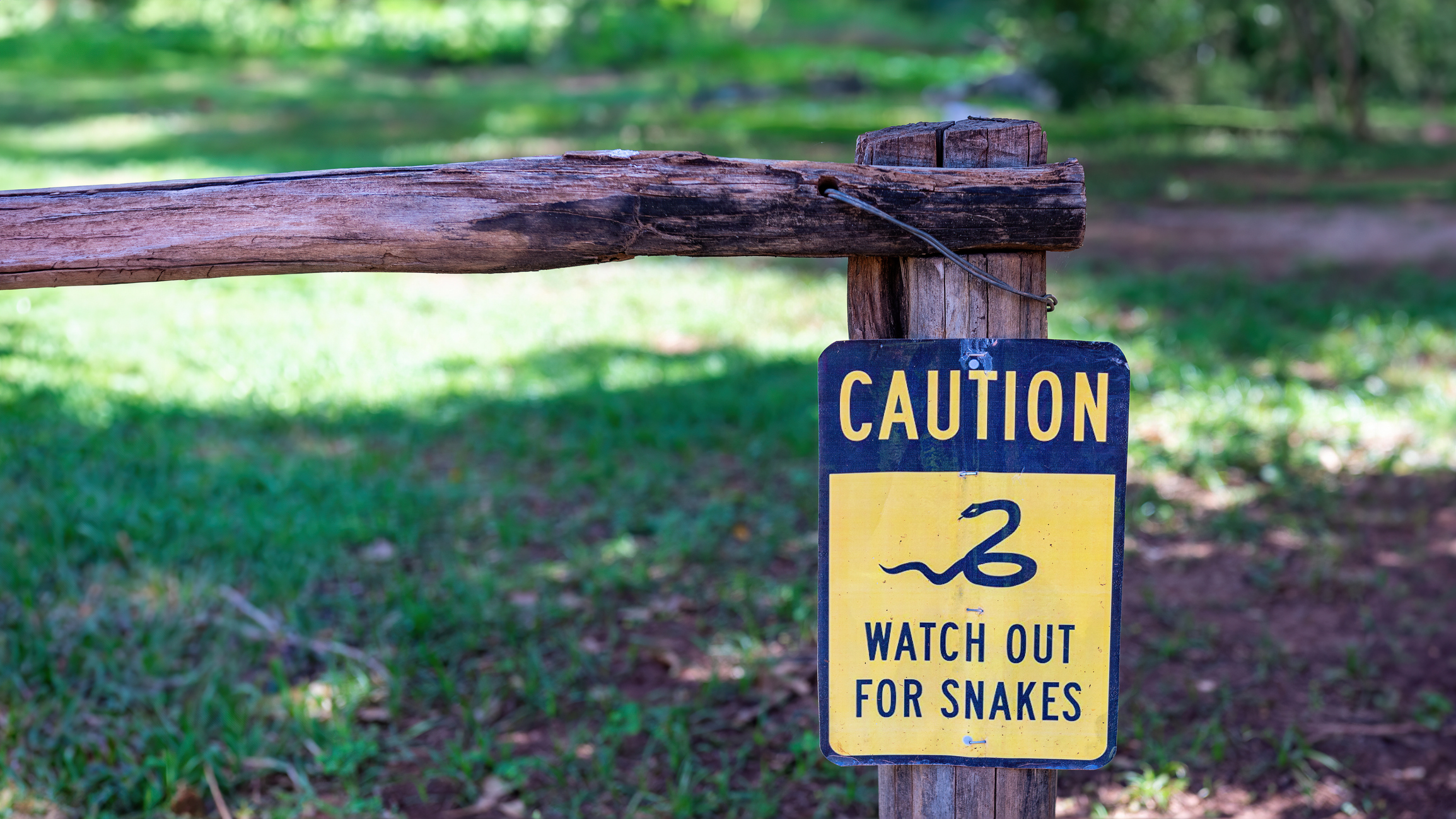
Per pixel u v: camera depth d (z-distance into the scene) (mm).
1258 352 7430
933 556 1907
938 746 1944
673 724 3586
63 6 29516
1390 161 18234
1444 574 4684
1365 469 5645
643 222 1803
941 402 1879
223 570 4359
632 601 4367
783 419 6168
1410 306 8484
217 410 6027
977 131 1861
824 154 15609
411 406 6223
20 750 3254
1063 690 1922
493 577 4426
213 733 3447
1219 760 3498
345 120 19297
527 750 3500
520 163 1801
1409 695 3877
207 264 1759
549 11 30625
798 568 4645
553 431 6031
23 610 3961
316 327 7684
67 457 5180
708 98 23906
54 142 15703
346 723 3484
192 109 20438
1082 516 1887
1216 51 24094
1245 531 5008
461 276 9453
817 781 3383
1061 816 3271
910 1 41750
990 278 1870
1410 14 21984
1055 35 24531
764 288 9141
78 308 7906
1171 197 14414
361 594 4340
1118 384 1858
